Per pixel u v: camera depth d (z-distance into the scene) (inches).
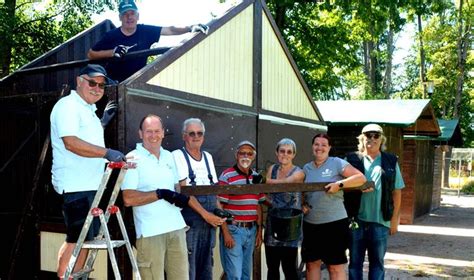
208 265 163.0
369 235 195.9
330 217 181.0
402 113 413.1
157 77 165.0
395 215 201.2
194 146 155.9
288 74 270.7
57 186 132.3
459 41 1144.8
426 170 578.2
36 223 171.2
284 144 186.1
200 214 150.0
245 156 169.9
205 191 144.3
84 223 120.6
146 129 139.6
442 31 1137.4
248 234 171.2
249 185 151.7
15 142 180.7
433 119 466.3
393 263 307.4
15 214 179.8
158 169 140.5
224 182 170.4
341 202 183.5
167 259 144.4
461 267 297.4
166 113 168.4
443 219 538.0
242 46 220.7
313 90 653.3
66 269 118.6
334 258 180.4
